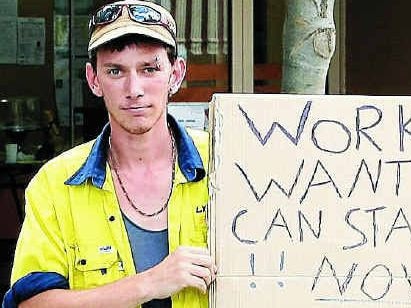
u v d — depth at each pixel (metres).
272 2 6.86
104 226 3.20
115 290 3.04
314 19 4.76
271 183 3.16
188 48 6.84
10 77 7.57
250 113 3.17
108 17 3.13
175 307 3.16
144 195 3.24
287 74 4.90
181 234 3.22
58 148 7.58
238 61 6.89
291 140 3.18
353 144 3.19
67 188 3.21
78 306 3.06
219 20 6.88
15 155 7.57
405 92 7.67
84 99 7.57
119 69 3.14
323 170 3.18
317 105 3.19
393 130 3.20
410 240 3.17
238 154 3.16
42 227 3.19
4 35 7.50
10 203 7.49
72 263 3.19
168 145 3.30
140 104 3.14
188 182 3.25
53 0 7.52
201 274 3.05
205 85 6.84
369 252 3.16
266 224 3.15
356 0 7.56
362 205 3.17
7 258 7.28
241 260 3.13
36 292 3.12
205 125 6.77
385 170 3.19
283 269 3.14
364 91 7.62
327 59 4.79
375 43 7.62
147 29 3.12
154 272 3.05
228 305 3.12
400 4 7.62
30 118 7.59
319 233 3.16
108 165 3.26
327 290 3.14
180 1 6.79
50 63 7.57
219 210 3.14
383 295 3.15
